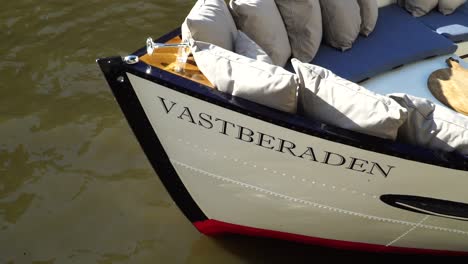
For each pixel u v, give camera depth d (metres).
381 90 3.39
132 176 3.60
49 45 4.85
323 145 2.33
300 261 3.11
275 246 3.17
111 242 3.14
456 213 2.67
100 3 5.54
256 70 2.27
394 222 2.78
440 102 3.25
